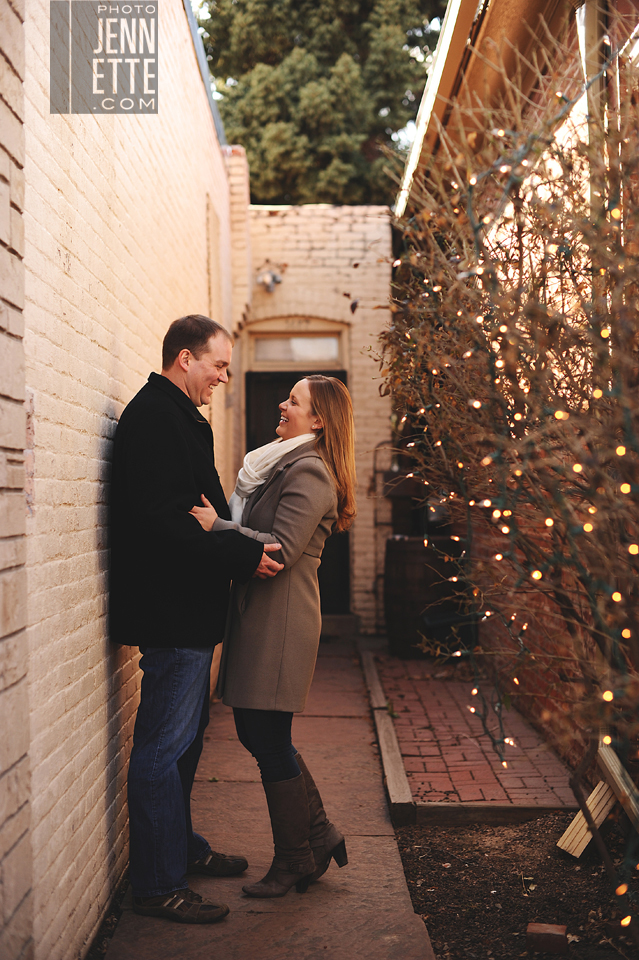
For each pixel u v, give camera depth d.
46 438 2.04
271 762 2.69
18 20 1.81
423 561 6.50
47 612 2.03
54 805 2.06
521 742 4.28
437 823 3.34
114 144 2.89
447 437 2.62
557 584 2.21
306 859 2.73
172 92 4.24
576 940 2.44
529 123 2.34
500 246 2.43
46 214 2.07
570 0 3.04
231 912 2.60
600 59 2.86
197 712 2.68
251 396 8.02
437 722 4.74
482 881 2.85
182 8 4.61
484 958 2.37
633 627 1.99
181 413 2.66
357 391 7.85
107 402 2.72
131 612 2.59
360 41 13.98
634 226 2.06
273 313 7.85
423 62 13.71
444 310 2.44
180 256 4.49
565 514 1.97
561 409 2.07
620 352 1.91
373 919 2.55
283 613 2.68
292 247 7.88
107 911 2.60
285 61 13.28
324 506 2.70
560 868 2.90
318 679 6.09
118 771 2.80
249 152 13.07
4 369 1.70
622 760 2.91
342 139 12.91
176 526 2.45
